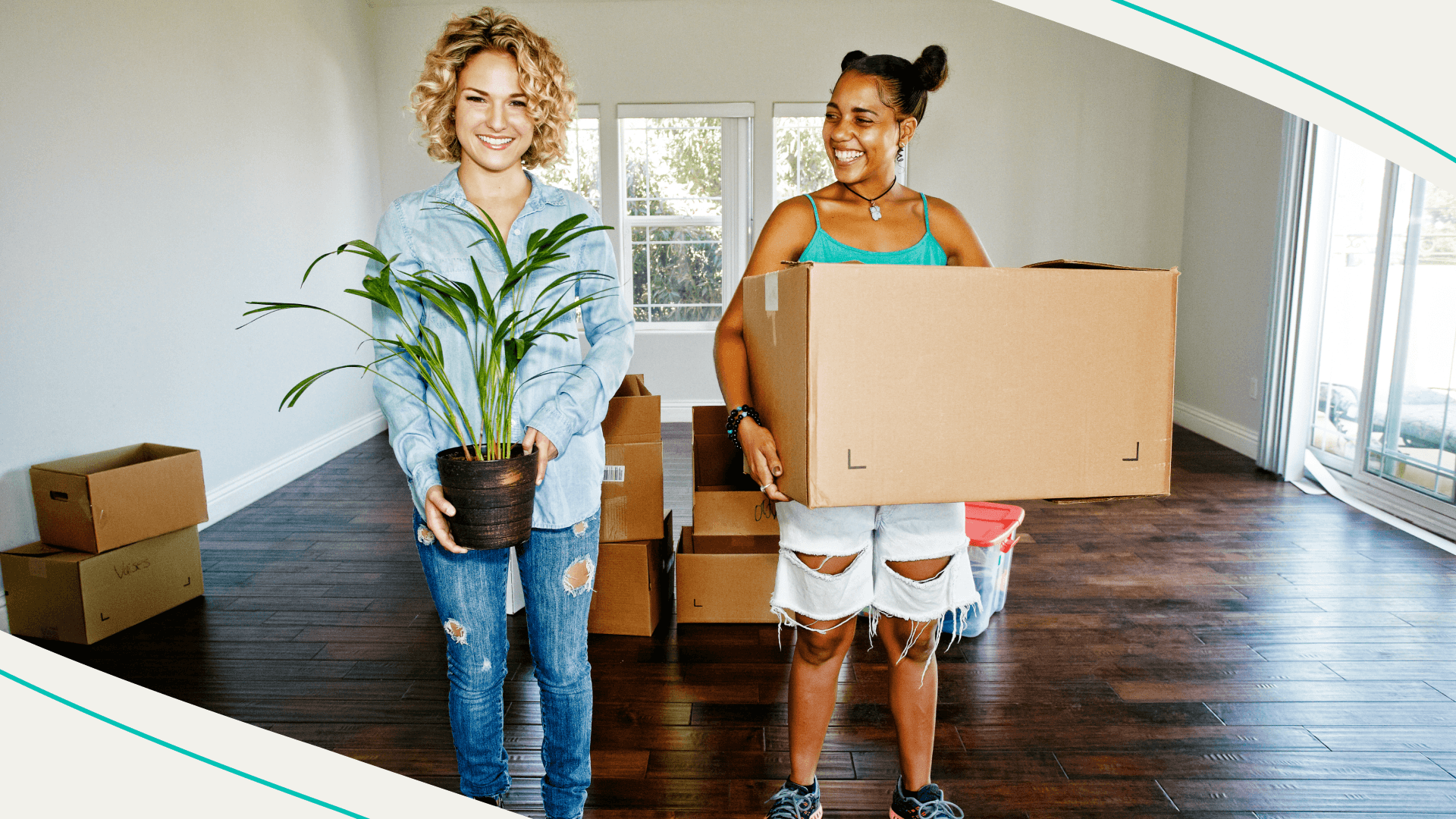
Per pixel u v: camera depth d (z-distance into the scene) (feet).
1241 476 13.89
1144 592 8.99
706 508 8.38
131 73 10.05
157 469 8.21
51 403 8.79
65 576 7.63
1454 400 10.78
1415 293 11.53
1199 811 5.39
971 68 17.78
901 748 4.86
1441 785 5.66
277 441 13.52
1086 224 18.24
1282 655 7.53
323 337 15.25
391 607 8.61
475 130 3.83
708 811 5.41
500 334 3.69
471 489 3.53
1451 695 6.83
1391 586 9.14
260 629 8.06
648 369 18.84
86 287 9.29
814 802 4.88
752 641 7.82
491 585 4.08
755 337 4.07
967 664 7.38
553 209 4.13
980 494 3.45
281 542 10.67
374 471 14.38
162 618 8.32
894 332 3.34
